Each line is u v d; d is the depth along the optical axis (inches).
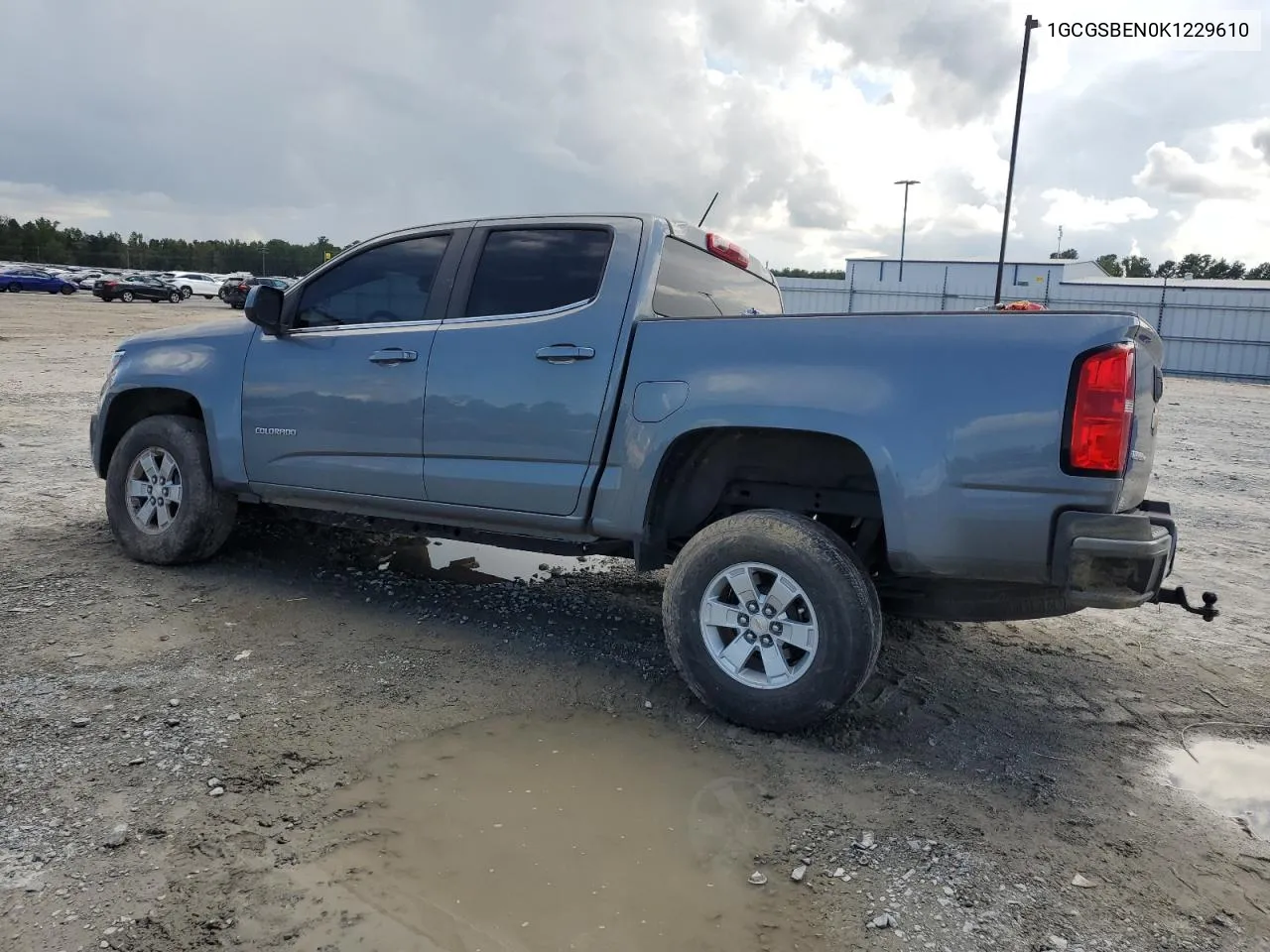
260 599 178.1
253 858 94.3
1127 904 92.9
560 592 193.3
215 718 125.3
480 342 154.3
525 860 96.3
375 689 138.5
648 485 138.6
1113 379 110.1
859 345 123.6
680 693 142.9
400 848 97.5
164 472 194.2
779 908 90.0
